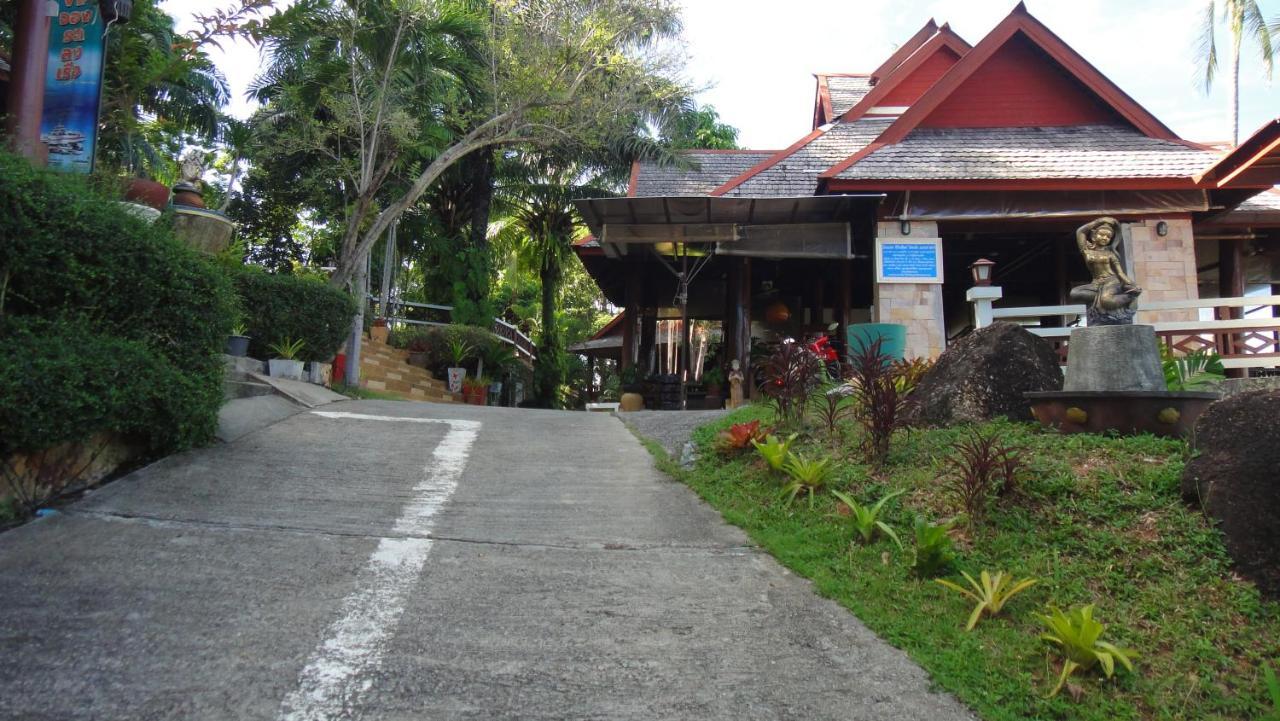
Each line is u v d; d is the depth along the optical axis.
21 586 3.66
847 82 19.50
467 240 21.00
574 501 5.82
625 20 13.05
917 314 12.34
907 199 12.35
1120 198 12.34
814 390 7.86
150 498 5.01
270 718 2.81
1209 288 17.03
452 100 14.52
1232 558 4.05
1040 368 6.86
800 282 17.28
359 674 3.15
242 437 6.68
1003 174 12.19
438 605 3.84
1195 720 3.18
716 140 29.78
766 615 3.98
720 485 6.25
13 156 5.14
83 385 4.75
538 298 35.06
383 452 6.79
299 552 4.37
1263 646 3.57
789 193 13.20
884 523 4.97
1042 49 13.88
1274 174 11.34
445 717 2.91
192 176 10.17
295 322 10.31
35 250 4.88
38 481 4.79
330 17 11.89
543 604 3.95
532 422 9.23
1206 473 4.40
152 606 3.57
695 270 14.13
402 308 20.53
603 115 13.37
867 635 3.82
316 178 15.28
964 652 3.61
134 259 5.56
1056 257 15.84
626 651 3.52
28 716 2.70
